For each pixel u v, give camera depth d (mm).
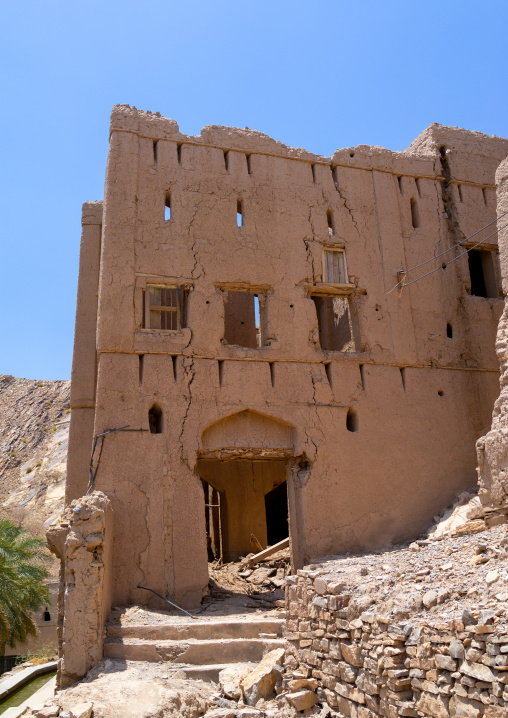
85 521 9859
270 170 14992
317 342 14375
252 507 19094
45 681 14641
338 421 13930
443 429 14812
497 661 5453
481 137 17375
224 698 8594
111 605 11273
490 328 15953
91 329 15875
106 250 13273
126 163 13875
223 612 11766
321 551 13008
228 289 14211
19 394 68062
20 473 52188
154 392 12836
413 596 7297
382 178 15984
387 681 6680
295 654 8992
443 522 13422
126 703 7984
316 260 14805
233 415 13469
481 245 16500
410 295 15422
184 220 13984
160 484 12344
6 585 19844
